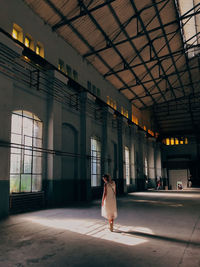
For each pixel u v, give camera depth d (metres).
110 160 21.66
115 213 6.65
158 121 42.84
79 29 16.14
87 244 5.24
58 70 14.23
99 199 18.16
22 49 11.30
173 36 21.02
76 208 11.86
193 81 32.34
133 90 28.42
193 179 41.91
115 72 22.00
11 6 11.66
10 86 10.68
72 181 16.58
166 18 20.17
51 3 13.49
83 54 18.53
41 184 12.98
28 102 12.34
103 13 16.05
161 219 8.47
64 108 15.73
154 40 21.41
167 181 43.91
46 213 10.12
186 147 43.12
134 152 29.33
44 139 13.49
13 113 11.48
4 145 9.99
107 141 21.53
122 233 6.27
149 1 17.45
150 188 37.00
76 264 4.05
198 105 37.50
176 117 40.94
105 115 21.94
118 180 24.19
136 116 32.72
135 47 21.20
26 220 8.36
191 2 20.12
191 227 7.07
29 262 4.15
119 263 4.08
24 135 12.11
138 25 19.08
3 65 10.61
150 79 27.94
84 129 17.67
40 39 13.79
